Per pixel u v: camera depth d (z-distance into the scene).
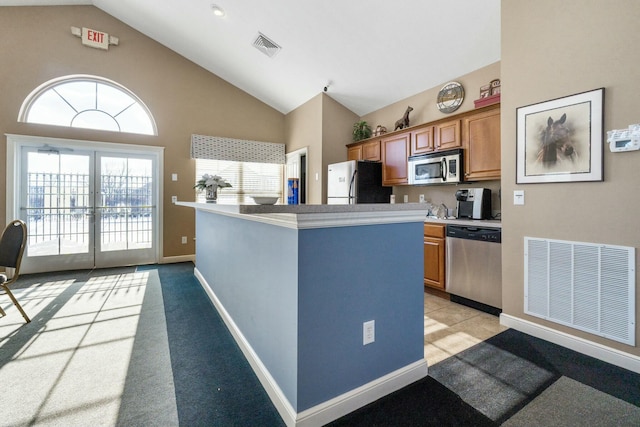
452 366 1.83
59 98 4.18
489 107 2.88
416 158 3.59
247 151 5.40
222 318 2.54
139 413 1.42
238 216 2.10
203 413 1.42
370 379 1.51
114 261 4.57
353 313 1.43
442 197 3.76
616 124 1.79
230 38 4.10
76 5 4.18
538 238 2.20
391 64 3.64
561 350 2.01
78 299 3.04
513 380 1.69
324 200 4.63
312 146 4.88
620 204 1.80
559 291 2.09
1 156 3.82
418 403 1.49
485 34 2.86
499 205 3.13
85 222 4.38
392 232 1.57
